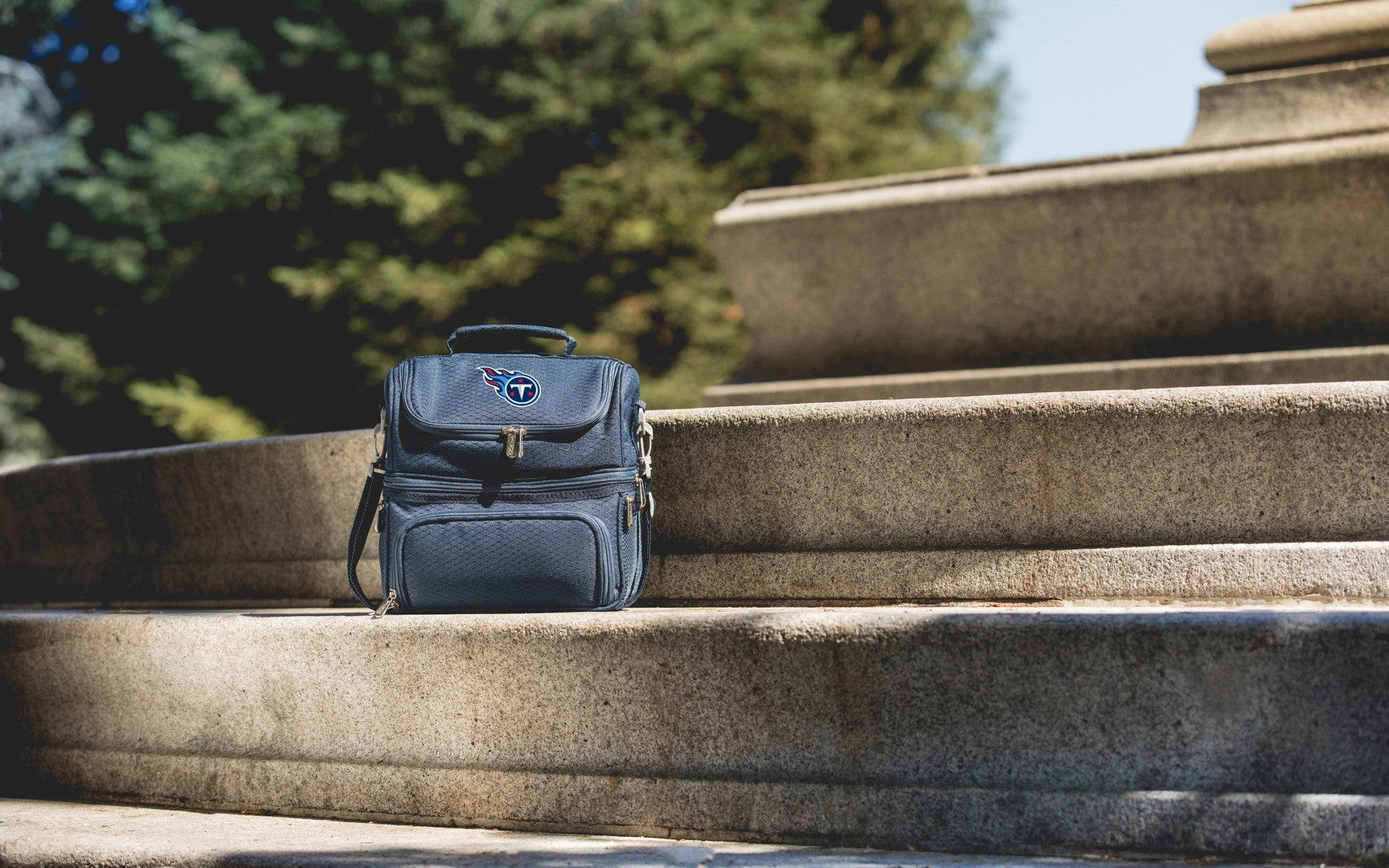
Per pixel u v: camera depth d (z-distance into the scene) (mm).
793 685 2395
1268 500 2908
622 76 14750
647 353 14648
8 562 4355
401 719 2654
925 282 5172
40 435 17047
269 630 2781
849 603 3068
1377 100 4695
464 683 2604
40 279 17016
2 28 17141
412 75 14320
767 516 3170
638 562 2885
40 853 2387
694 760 2449
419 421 2762
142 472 3951
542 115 13992
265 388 15781
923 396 5016
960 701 2305
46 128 17375
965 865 2123
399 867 2135
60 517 4203
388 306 13758
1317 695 2148
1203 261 4695
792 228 5387
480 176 14430
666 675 2471
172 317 15641
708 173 15297
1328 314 4523
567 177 14172
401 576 2748
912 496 3076
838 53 16625
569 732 2529
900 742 2334
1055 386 4773
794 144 15883
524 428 2750
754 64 15352
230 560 3775
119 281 15867
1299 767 2148
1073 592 2930
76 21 17578
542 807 2514
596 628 2518
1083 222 4848
